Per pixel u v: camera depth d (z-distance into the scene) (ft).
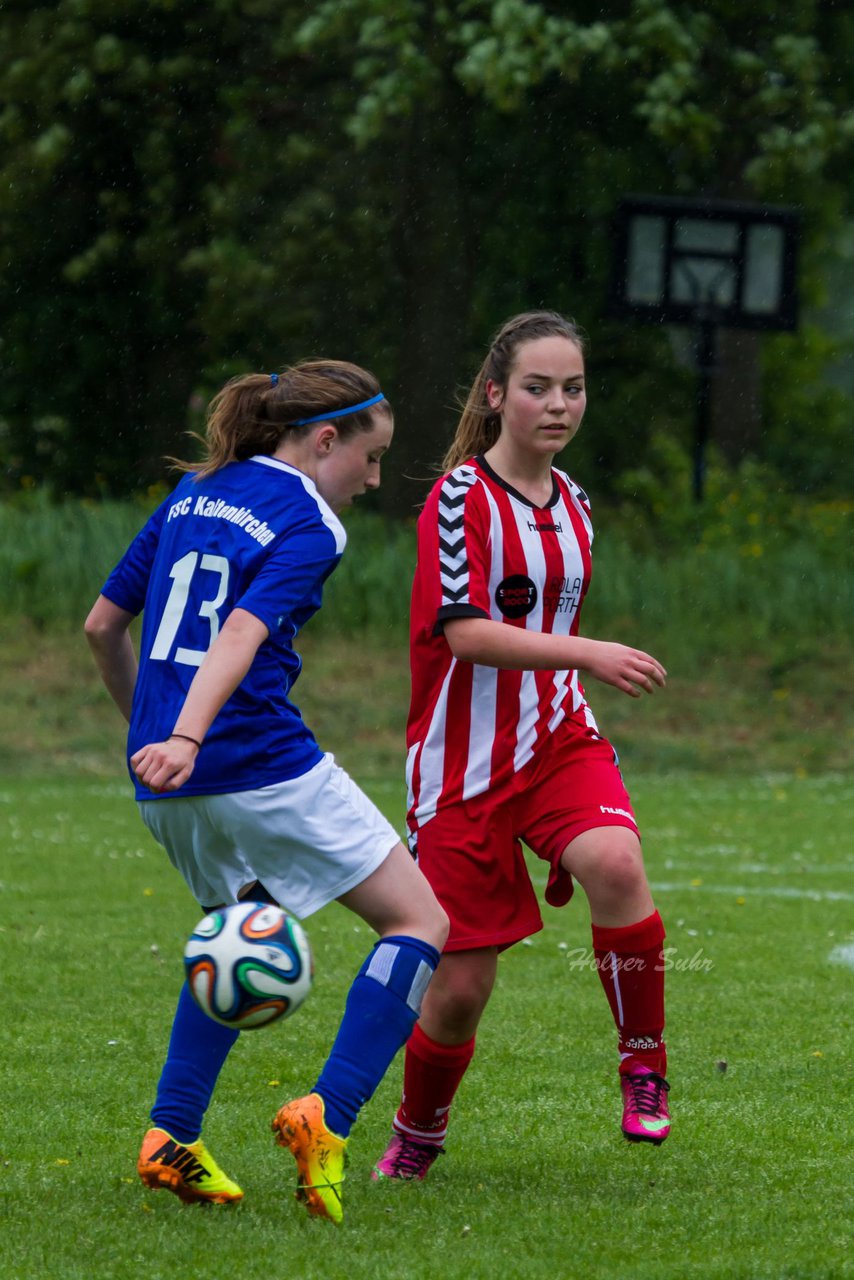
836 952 88.28
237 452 45.62
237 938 40.75
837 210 338.34
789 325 248.32
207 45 283.18
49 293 307.37
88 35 274.57
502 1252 39.73
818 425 380.17
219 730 41.86
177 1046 44.39
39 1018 70.64
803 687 213.05
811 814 153.99
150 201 292.40
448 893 47.98
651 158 315.17
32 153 276.21
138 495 282.97
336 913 101.45
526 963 85.20
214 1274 37.68
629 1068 48.78
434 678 48.93
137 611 46.91
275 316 307.17
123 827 140.56
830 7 297.74
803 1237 41.57
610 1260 39.27
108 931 92.94
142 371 314.55
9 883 110.11
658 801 162.81
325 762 42.80
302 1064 62.80
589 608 225.56
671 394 347.56
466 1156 50.96
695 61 262.88
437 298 281.33
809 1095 58.65
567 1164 49.83
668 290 246.06
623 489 294.87
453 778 48.44
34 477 318.45
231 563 43.19
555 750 49.19
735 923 97.19
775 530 256.52
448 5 258.37
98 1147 50.90
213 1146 51.34
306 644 217.77
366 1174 48.70
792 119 285.64
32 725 193.06
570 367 49.37
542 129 305.73
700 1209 44.27
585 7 266.77
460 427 51.83
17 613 217.15
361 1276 37.63
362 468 46.06
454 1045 48.06
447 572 47.93
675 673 215.51
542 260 326.65
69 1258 38.91
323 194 292.81
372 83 250.37
